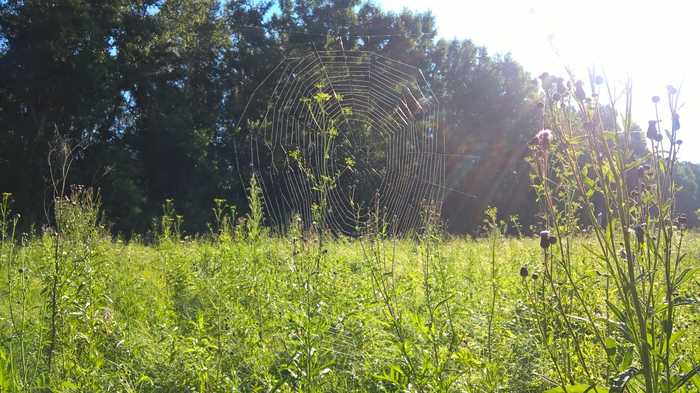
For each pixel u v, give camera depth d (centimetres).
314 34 3228
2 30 2611
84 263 447
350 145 645
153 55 3073
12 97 2592
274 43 3234
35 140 2388
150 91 3009
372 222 436
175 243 1013
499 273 568
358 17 3447
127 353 417
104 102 2683
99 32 2677
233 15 3503
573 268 378
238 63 3189
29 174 2344
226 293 500
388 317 362
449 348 337
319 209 434
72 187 498
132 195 2539
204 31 3200
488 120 3794
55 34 2561
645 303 233
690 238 542
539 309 354
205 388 357
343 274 534
